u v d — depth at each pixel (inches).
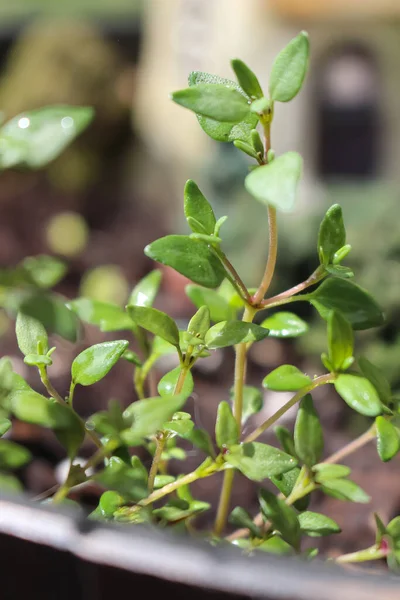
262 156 8.1
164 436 8.7
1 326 21.0
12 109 41.8
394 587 6.7
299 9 34.6
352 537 11.8
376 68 37.1
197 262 8.5
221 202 33.3
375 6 33.9
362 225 20.1
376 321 8.8
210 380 18.1
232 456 8.2
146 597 7.0
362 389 8.4
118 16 44.7
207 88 7.8
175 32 38.8
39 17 46.9
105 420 7.8
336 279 8.8
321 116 38.2
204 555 6.9
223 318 10.0
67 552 7.1
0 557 7.2
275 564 6.9
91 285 27.9
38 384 17.0
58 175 39.1
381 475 13.2
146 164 42.2
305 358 18.9
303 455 8.6
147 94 42.3
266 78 36.3
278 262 21.4
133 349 19.3
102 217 38.0
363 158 38.8
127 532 7.1
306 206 25.5
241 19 35.9
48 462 13.0
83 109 8.0
